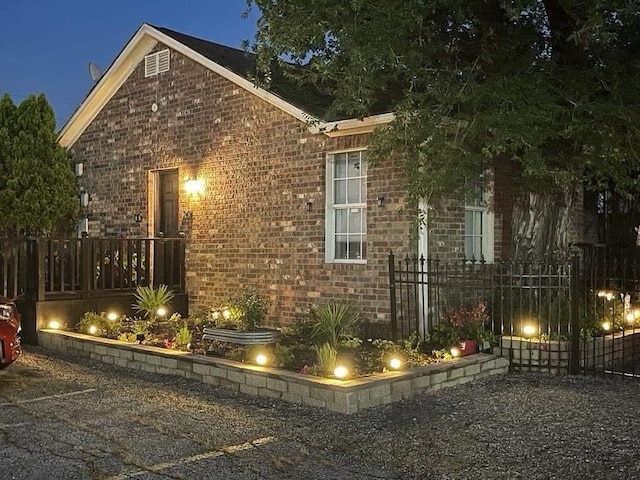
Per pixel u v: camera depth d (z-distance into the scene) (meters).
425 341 9.51
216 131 13.02
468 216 11.17
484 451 5.72
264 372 7.64
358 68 8.20
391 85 10.63
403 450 5.75
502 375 8.80
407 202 9.48
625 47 9.52
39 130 14.93
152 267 13.19
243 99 12.52
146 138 14.42
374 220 10.63
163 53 14.04
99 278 12.15
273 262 12.00
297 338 9.97
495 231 11.44
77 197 15.85
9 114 14.95
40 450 5.65
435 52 9.04
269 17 8.77
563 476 5.16
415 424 6.51
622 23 8.63
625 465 5.38
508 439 6.04
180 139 13.71
